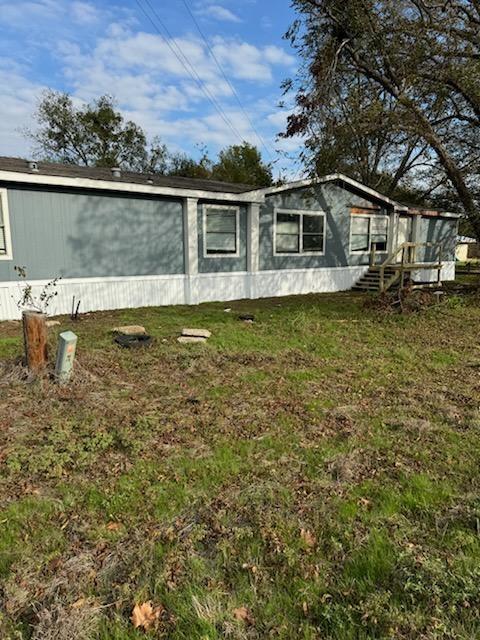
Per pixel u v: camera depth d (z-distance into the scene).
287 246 12.91
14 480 2.79
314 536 2.24
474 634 1.62
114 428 3.53
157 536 2.24
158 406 4.03
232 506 2.49
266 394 4.36
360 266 15.02
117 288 9.73
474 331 7.50
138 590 1.88
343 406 4.03
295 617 1.76
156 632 1.70
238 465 2.96
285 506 2.49
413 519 2.37
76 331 7.15
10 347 5.95
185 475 2.84
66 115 31.59
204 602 1.82
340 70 10.79
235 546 2.17
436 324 8.08
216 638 1.66
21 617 1.78
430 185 20.55
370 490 2.66
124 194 9.56
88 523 2.37
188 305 10.50
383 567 1.99
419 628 1.65
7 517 2.41
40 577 1.98
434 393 4.40
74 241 8.99
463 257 37.22
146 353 5.82
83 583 1.94
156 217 10.13
